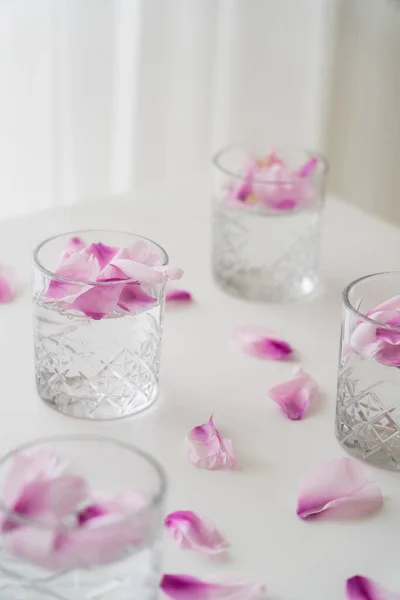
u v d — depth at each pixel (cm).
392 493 76
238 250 98
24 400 82
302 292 100
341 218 115
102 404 81
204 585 67
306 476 77
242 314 96
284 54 167
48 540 59
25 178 154
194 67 158
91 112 152
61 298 77
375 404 77
